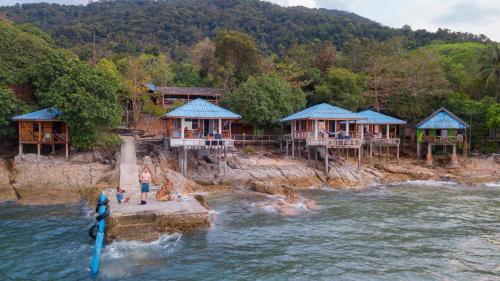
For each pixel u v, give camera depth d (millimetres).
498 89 56656
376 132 51188
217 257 16734
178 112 36250
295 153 46188
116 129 47719
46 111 33906
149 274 14852
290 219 23500
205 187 32781
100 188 28719
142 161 33938
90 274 14797
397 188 36625
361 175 40031
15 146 36156
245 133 50594
